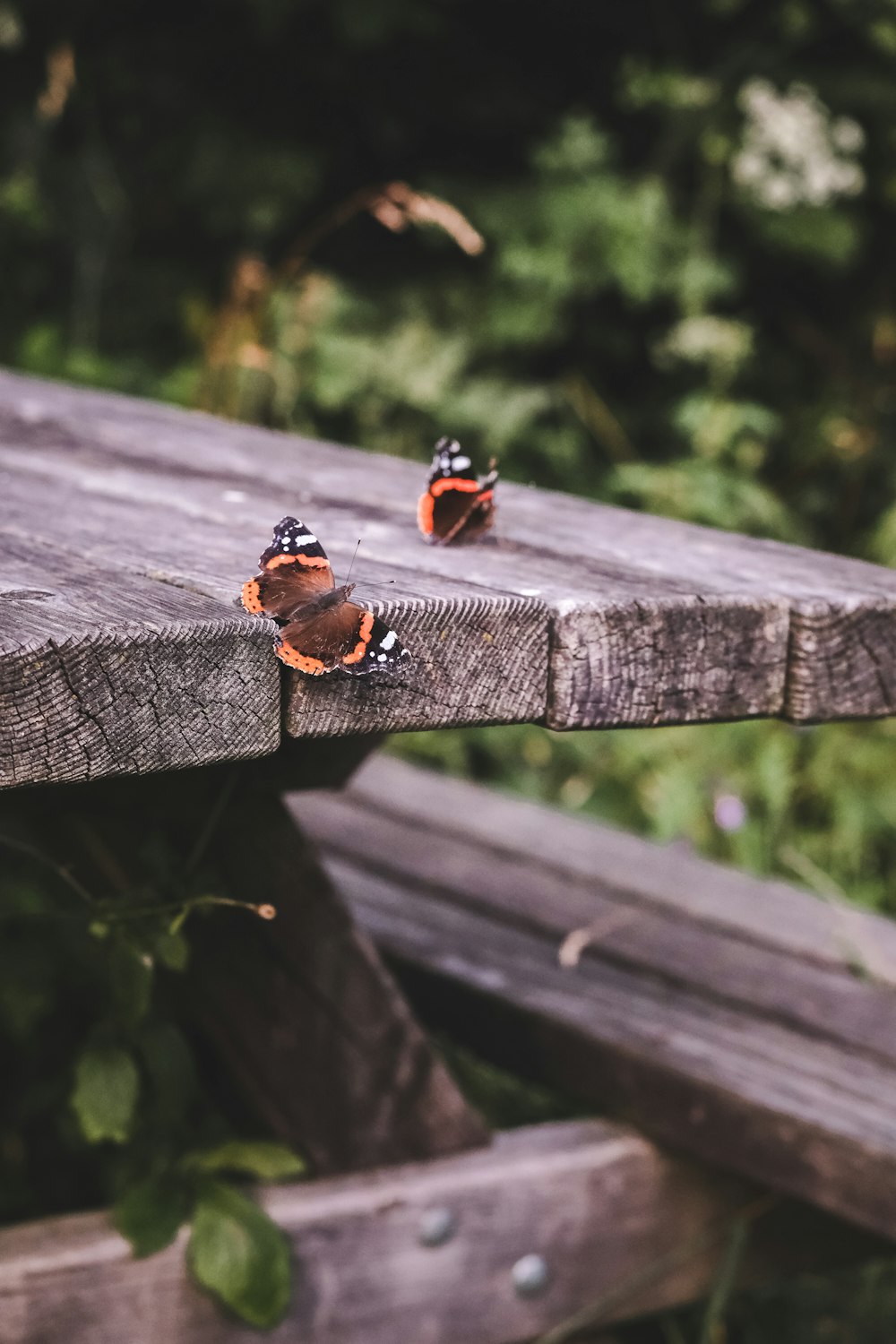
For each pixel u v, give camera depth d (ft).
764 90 14.98
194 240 15.25
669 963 5.33
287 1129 5.01
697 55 15.39
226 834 4.89
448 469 4.57
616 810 9.29
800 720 4.31
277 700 4.00
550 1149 4.98
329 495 4.99
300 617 3.98
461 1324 4.91
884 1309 5.64
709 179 14.87
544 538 4.70
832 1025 5.08
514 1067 5.19
